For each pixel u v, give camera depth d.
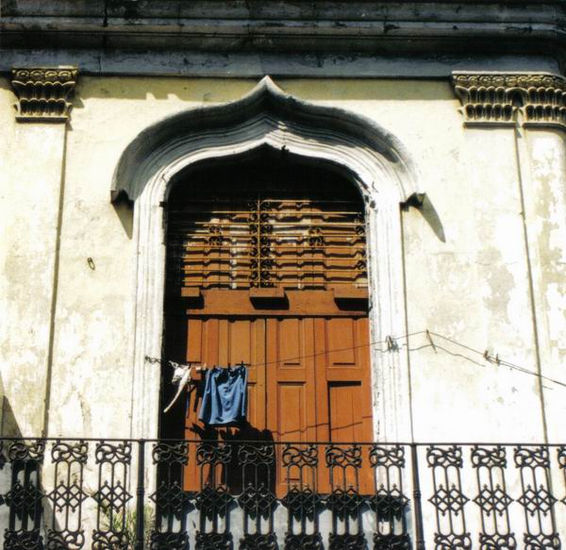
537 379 10.92
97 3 12.10
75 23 12.03
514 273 11.34
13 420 10.55
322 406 11.13
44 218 11.35
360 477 10.85
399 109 12.05
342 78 12.16
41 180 11.52
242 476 10.35
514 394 10.87
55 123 11.80
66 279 11.13
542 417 10.78
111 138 11.78
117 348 10.90
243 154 11.84
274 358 11.30
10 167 11.57
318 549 9.84
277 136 11.93
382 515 10.09
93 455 10.45
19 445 10.05
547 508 10.05
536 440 10.69
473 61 12.28
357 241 11.80
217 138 11.89
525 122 12.01
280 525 10.02
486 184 11.72
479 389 10.88
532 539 9.93
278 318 11.46
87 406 10.67
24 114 11.80
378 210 11.63
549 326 11.13
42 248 11.22
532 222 11.58
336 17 12.18
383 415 10.80
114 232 11.38
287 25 12.11
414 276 11.31
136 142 11.59
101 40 12.12
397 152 11.71
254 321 11.44
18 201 11.41
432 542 10.25
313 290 11.58
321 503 10.09
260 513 10.02
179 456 10.32
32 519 10.02
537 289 11.29
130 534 9.95
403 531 10.00
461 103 12.11
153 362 10.88
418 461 10.58
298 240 11.79
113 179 11.37
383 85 12.16
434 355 11.01
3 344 10.80
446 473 10.02
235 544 9.92
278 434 11.02
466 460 10.60
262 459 10.05
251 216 11.87
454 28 12.17
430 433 10.71
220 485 10.03
